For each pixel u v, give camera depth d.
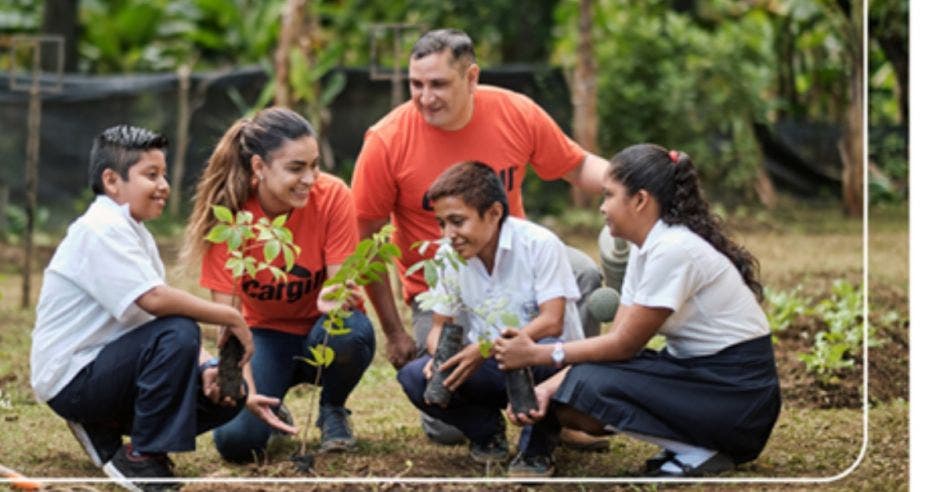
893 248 9.98
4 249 10.89
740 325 4.46
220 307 4.37
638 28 13.00
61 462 4.86
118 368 4.37
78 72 15.01
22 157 11.80
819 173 12.95
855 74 11.82
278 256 4.79
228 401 4.39
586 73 11.55
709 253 4.41
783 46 14.04
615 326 4.54
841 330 6.66
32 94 8.38
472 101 5.05
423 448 4.99
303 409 5.71
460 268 4.68
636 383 4.39
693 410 4.40
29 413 5.65
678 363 4.47
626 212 4.44
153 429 4.35
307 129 4.62
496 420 4.71
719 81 12.78
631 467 4.71
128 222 4.44
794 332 6.84
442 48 4.87
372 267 4.50
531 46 14.86
